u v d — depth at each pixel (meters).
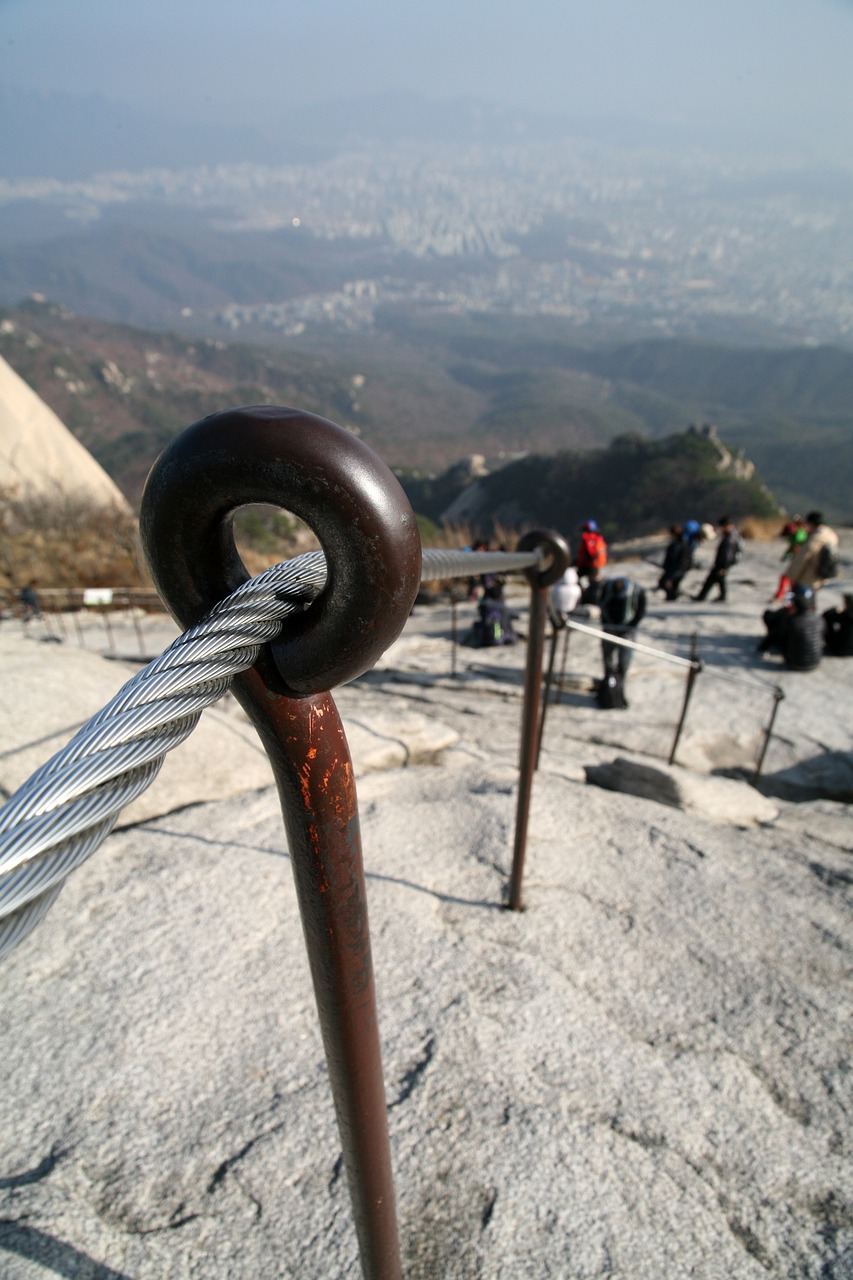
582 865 2.86
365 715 4.25
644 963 2.33
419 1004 2.09
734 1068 1.97
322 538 0.49
